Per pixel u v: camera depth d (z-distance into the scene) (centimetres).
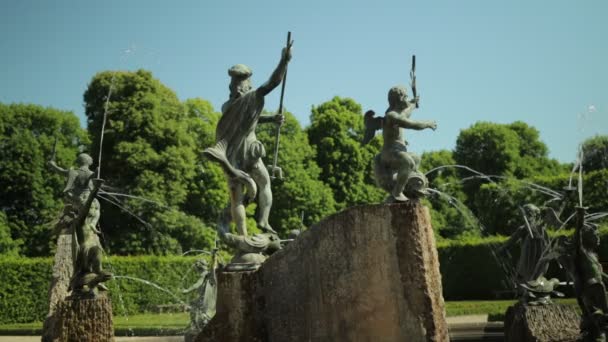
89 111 4097
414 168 859
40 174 4141
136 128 3934
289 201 4381
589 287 966
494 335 1728
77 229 1205
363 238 727
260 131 4488
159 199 3788
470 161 5750
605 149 4025
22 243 3881
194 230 3797
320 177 4925
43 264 2809
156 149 3956
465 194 5622
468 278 3344
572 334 1191
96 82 4025
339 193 4909
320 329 747
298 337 759
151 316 2852
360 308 723
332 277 743
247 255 821
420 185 849
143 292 3045
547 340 1182
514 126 5941
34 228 4025
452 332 1844
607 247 2903
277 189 4375
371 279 720
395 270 708
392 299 708
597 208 3462
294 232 1003
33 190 4097
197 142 4253
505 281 3272
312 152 4712
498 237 3378
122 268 3019
